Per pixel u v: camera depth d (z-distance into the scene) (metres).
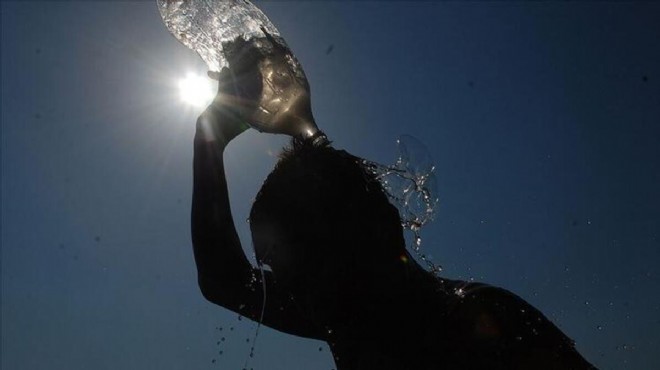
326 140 1.55
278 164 1.52
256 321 1.70
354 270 1.44
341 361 1.50
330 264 1.44
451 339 1.42
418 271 1.51
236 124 1.68
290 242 1.46
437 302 1.46
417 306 1.45
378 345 1.45
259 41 1.70
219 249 1.64
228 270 1.65
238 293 1.67
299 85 1.68
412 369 1.43
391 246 1.46
